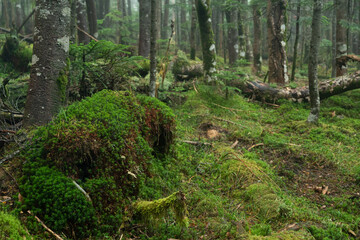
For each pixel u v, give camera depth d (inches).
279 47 377.4
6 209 99.1
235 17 570.3
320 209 153.3
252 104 334.0
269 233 119.0
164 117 157.0
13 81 280.2
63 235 95.9
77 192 100.8
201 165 182.9
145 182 134.7
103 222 105.7
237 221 126.9
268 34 383.6
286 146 225.3
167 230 113.3
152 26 228.7
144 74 345.7
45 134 113.7
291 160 210.8
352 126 279.0
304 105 341.7
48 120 157.2
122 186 118.0
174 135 165.5
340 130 261.6
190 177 165.3
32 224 95.0
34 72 157.8
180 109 288.5
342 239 120.3
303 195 169.0
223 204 144.9
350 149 224.8
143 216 112.0
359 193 168.4
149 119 149.6
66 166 108.3
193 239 112.2
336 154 215.2
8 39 384.2
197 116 270.8
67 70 166.6
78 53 205.6
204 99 306.7
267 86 350.6
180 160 176.6
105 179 112.4
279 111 321.1
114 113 129.9
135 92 257.4
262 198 146.4
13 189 114.3
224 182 168.1
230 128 256.1
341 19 404.2
